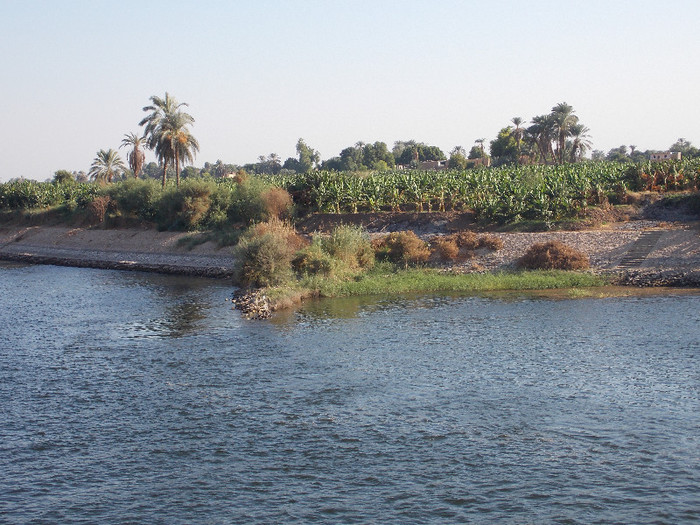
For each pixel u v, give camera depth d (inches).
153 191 3312.0
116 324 1605.6
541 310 1594.5
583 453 802.2
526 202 2452.0
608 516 660.1
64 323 1632.6
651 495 698.2
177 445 863.7
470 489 725.9
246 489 742.5
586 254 2068.2
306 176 2979.8
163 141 3282.5
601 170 2844.5
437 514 676.1
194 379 1133.1
